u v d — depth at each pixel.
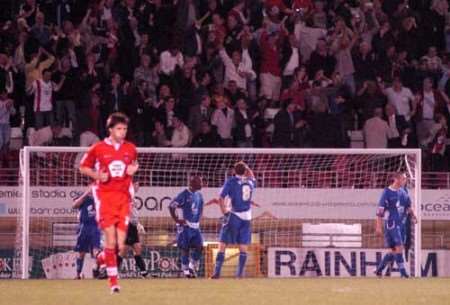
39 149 49.84
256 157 57.22
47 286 37.88
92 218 47.28
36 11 65.81
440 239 55.31
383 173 55.41
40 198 52.31
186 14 67.00
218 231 53.78
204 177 55.91
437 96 65.38
